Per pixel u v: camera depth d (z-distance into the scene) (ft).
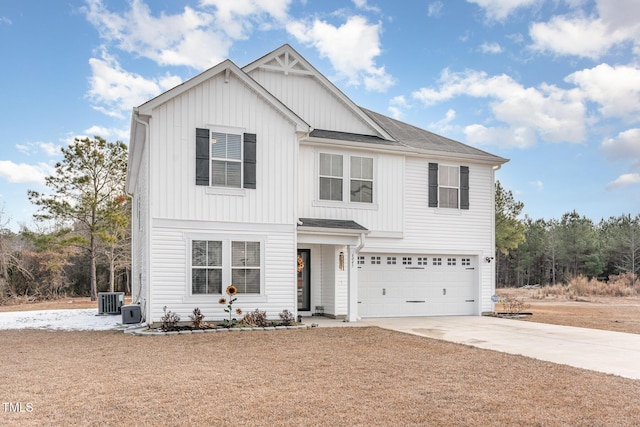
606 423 17.57
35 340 36.78
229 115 44.21
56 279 101.71
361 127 56.54
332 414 18.29
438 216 56.59
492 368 26.76
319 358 29.25
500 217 115.24
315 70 54.24
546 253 159.22
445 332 41.73
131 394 20.83
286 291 45.34
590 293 104.42
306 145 50.75
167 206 41.81
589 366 27.81
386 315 54.49
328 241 48.08
